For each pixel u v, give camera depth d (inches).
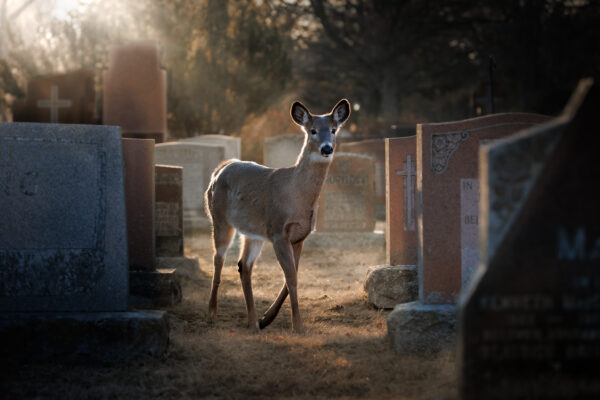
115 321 237.9
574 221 151.9
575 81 1668.3
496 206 153.8
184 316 329.1
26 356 235.5
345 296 378.6
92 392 207.0
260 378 223.3
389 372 229.0
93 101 804.6
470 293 152.7
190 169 711.1
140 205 358.6
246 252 315.9
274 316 302.0
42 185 242.2
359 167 623.5
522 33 1686.8
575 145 151.9
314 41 2001.7
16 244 241.0
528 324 152.2
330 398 204.2
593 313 151.6
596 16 1684.3
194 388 213.8
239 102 981.8
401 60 1920.5
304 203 288.4
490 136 264.4
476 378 151.9
